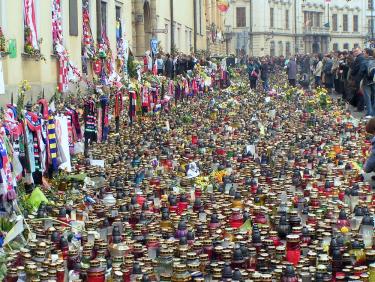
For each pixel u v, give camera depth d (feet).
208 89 223.92
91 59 155.74
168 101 163.84
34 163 70.38
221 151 95.09
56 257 46.03
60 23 133.28
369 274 41.65
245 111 155.53
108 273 44.65
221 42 467.11
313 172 78.89
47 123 74.90
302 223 55.42
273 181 71.31
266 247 47.24
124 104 134.00
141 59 216.33
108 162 87.30
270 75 324.80
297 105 168.76
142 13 227.61
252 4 628.69
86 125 98.32
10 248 51.29
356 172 77.41
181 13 309.63
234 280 41.83
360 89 150.41
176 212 59.31
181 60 212.84
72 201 64.54
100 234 52.90
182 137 112.68
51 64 127.13
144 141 107.34
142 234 51.90
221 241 48.24
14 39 106.42
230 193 65.10
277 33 654.12
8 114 66.80
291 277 41.96
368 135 103.45
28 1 114.93
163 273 43.55
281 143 103.81
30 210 62.95
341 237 48.26
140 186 70.59
